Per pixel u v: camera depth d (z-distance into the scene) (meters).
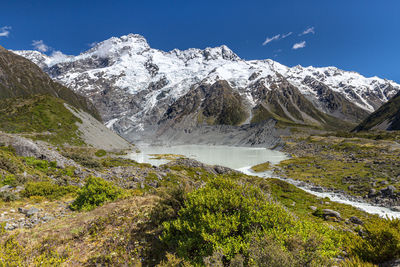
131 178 27.95
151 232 8.30
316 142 144.38
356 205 35.62
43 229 9.19
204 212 7.23
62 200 14.36
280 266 4.74
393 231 6.35
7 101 101.94
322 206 29.05
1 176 15.67
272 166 84.81
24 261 6.35
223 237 6.19
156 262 6.61
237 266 5.02
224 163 99.69
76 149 86.06
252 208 7.05
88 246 7.71
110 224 9.36
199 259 5.88
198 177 43.28
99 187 13.92
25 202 12.89
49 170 22.48
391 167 58.56
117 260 6.80
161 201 9.84
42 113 96.19
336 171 64.12
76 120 104.62
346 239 7.48
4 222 9.45
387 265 5.91
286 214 7.10
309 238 5.83
